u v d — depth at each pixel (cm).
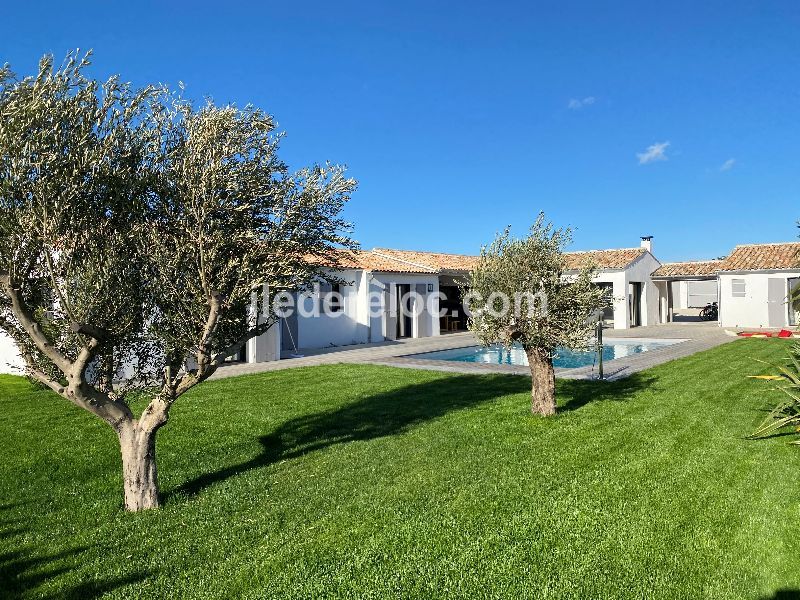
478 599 367
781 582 382
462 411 960
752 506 509
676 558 416
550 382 908
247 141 549
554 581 386
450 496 553
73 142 476
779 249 3117
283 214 557
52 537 482
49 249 480
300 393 1180
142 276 516
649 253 3453
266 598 373
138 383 577
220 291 531
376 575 400
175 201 527
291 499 559
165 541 468
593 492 554
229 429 871
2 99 465
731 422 830
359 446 755
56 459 724
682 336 2562
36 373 533
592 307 891
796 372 844
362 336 2509
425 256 3294
